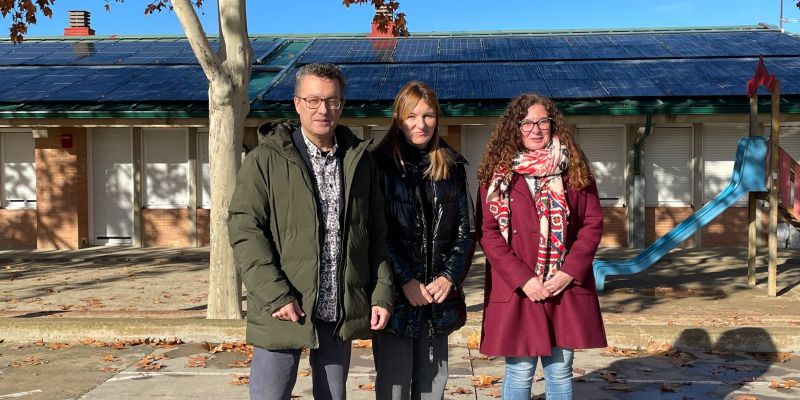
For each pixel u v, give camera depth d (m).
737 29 18.98
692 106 12.79
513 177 3.64
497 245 3.59
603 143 15.17
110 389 5.05
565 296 3.57
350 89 14.12
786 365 5.64
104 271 12.43
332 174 3.22
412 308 3.47
